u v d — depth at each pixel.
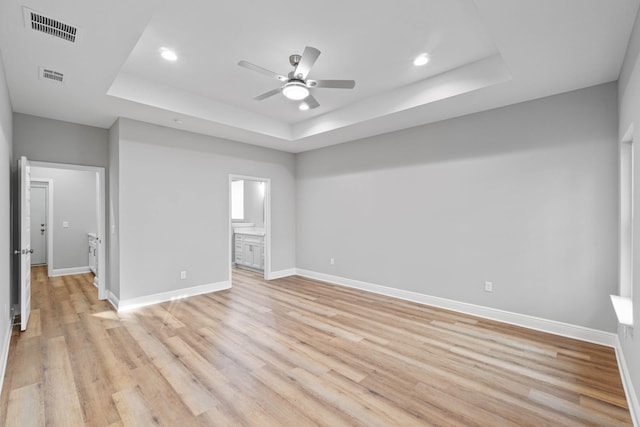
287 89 2.77
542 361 2.54
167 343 2.89
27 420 1.83
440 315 3.68
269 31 2.50
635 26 1.95
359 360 2.57
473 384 2.21
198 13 2.27
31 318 3.55
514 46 2.26
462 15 2.29
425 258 4.14
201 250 4.68
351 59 2.96
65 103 3.37
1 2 1.78
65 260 5.98
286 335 3.08
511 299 3.40
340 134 4.68
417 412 1.91
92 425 1.79
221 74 3.28
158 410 1.92
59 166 3.93
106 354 2.66
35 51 2.34
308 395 2.08
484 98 3.21
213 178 4.81
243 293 4.70
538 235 3.21
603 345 2.84
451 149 3.87
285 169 5.92
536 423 1.80
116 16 1.95
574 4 1.82
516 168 3.35
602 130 2.85
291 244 6.04
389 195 4.55
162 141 4.24
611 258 2.82
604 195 2.85
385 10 2.24
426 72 3.22
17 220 3.65
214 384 2.21
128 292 3.94
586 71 2.62
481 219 3.61
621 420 1.83
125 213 3.92
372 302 4.21
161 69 3.17
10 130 3.23
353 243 5.06
